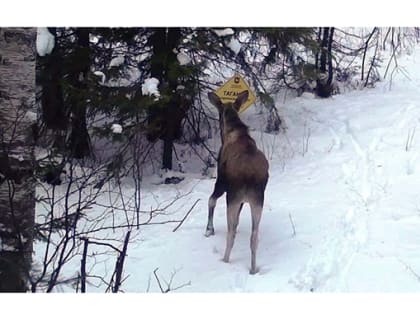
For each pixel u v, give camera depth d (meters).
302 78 14.31
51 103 11.58
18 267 4.69
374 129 13.88
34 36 4.88
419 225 8.56
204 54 13.18
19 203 4.80
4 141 4.75
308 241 8.37
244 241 8.63
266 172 7.81
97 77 11.50
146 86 11.38
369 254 7.71
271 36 12.82
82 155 12.44
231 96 9.56
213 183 11.71
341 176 11.23
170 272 7.72
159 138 13.80
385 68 21.22
